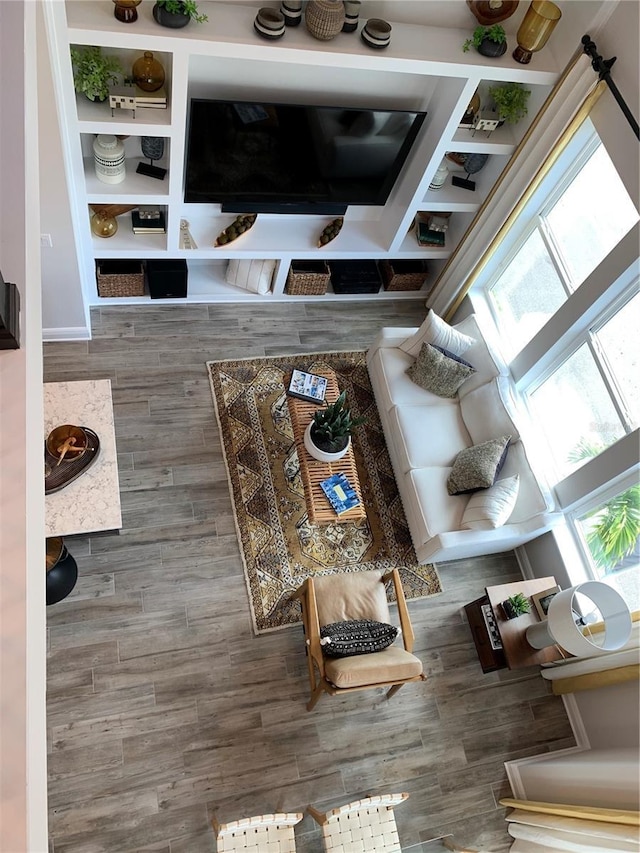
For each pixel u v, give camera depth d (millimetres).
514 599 4207
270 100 4238
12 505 1841
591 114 3965
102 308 5020
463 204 4934
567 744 4289
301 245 4996
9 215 2098
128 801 3605
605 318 4172
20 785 1611
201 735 3830
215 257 4844
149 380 4820
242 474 4613
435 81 4352
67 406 3826
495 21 3893
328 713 4043
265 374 5051
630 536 4039
